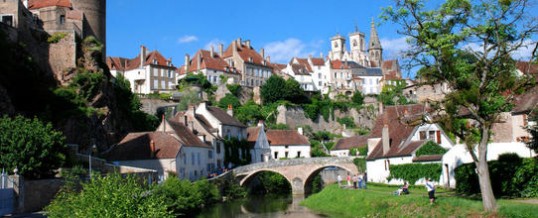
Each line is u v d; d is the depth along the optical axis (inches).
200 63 4493.1
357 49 7372.1
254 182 2859.3
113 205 895.1
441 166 1649.9
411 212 1234.6
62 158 1513.3
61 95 2279.8
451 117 1064.2
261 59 5078.7
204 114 2878.9
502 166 1254.9
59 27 2556.6
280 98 4247.0
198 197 1956.2
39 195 1350.9
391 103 3668.8
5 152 1384.1
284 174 2516.0
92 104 2401.6
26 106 2135.8
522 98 1534.2
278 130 3523.6
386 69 6166.3
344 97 4778.5
